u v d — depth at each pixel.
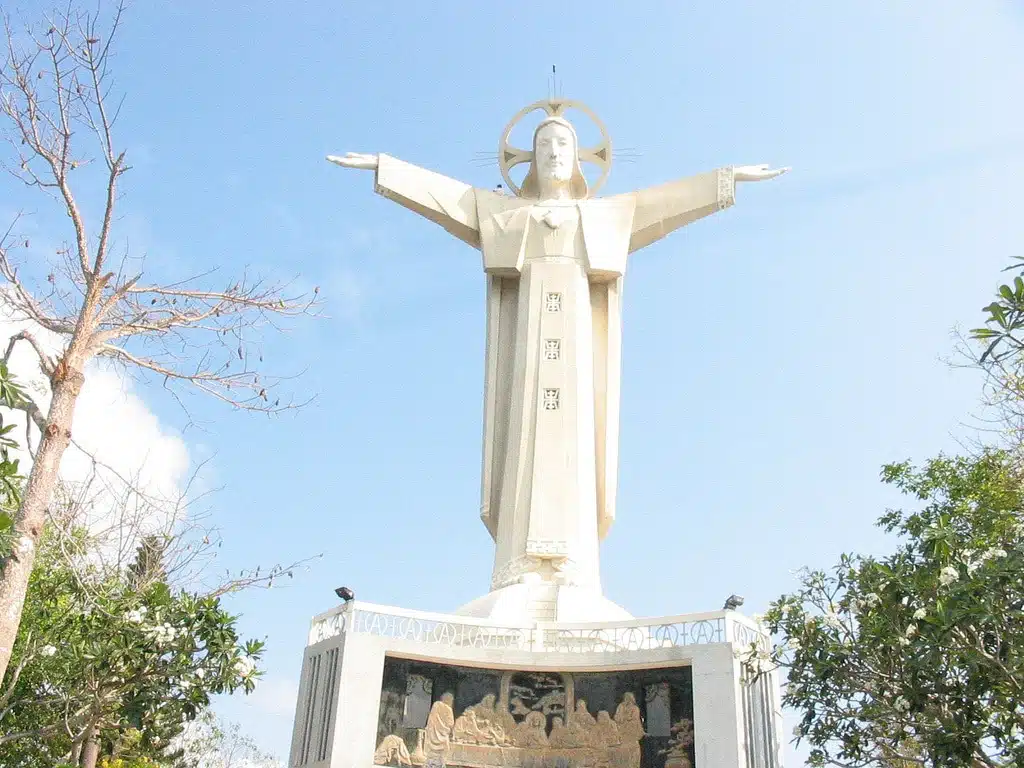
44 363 18.08
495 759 26.34
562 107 39.44
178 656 22.12
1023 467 26.86
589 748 26.31
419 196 37.09
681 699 25.97
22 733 22.67
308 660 27.77
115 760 33.88
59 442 17.58
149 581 22.70
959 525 27.17
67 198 18.09
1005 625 19.19
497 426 35.94
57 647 23.20
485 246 36.94
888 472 30.97
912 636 19.98
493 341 36.81
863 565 22.75
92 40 17.62
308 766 25.84
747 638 26.39
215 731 48.72
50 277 18.42
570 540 32.84
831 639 22.25
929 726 21.33
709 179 36.53
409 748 26.06
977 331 17.53
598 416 36.22
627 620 27.23
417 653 26.94
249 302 19.03
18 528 16.94
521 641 27.88
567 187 38.62
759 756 25.44
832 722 22.80
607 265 36.53
